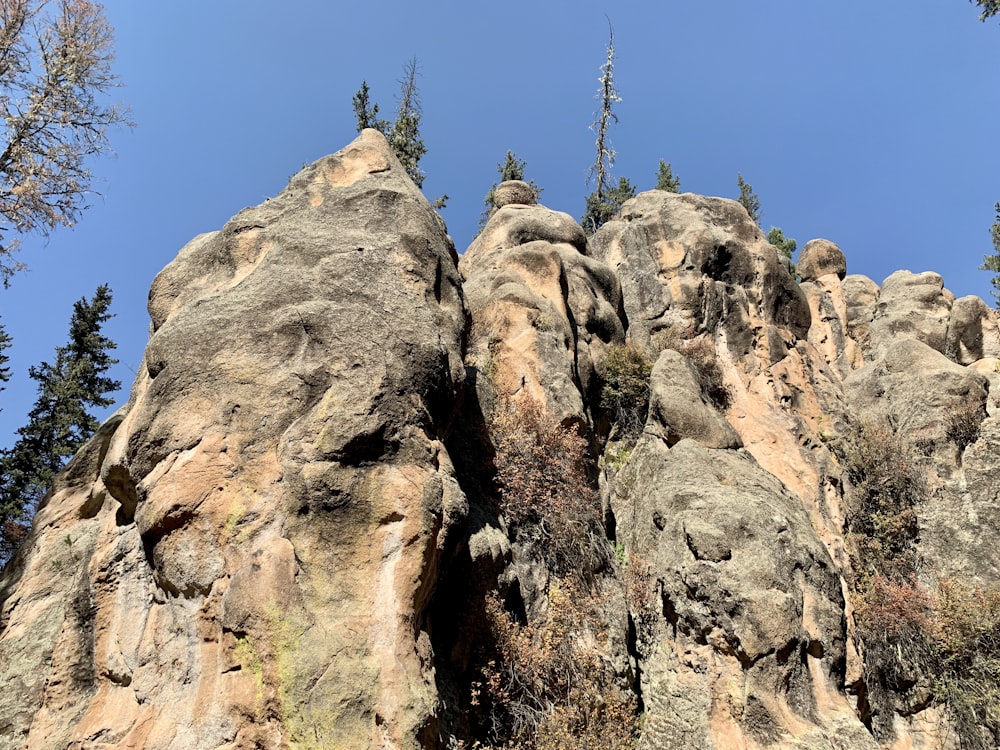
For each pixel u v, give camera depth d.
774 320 22.94
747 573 12.94
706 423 16.70
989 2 19.78
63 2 16.73
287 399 10.52
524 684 11.37
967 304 29.95
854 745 11.79
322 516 9.78
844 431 20.84
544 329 16.98
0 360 27.77
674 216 24.47
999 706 14.92
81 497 13.90
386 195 13.98
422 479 10.36
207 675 8.87
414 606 9.55
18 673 11.34
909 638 15.73
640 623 13.95
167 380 10.69
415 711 8.69
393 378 10.95
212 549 9.52
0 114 15.90
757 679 12.07
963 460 19.53
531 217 22.05
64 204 16.27
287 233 13.10
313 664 8.66
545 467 14.45
